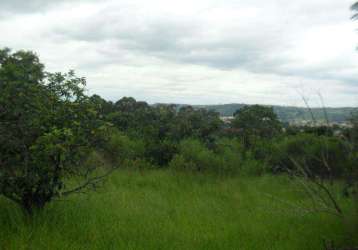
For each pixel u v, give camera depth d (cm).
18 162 620
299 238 652
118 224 668
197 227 697
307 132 1279
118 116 1827
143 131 1728
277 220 758
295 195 967
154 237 625
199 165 1291
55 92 666
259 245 619
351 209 685
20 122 618
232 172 1298
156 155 1445
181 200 909
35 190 653
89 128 669
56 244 557
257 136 1708
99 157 978
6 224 612
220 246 606
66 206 729
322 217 768
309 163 952
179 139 1647
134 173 1206
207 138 1662
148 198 894
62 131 623
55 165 641
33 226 607
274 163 1329
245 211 835
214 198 951
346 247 605
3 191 615
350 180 690
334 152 854
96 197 838
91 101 696
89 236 604
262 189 1075
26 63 689
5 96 602
